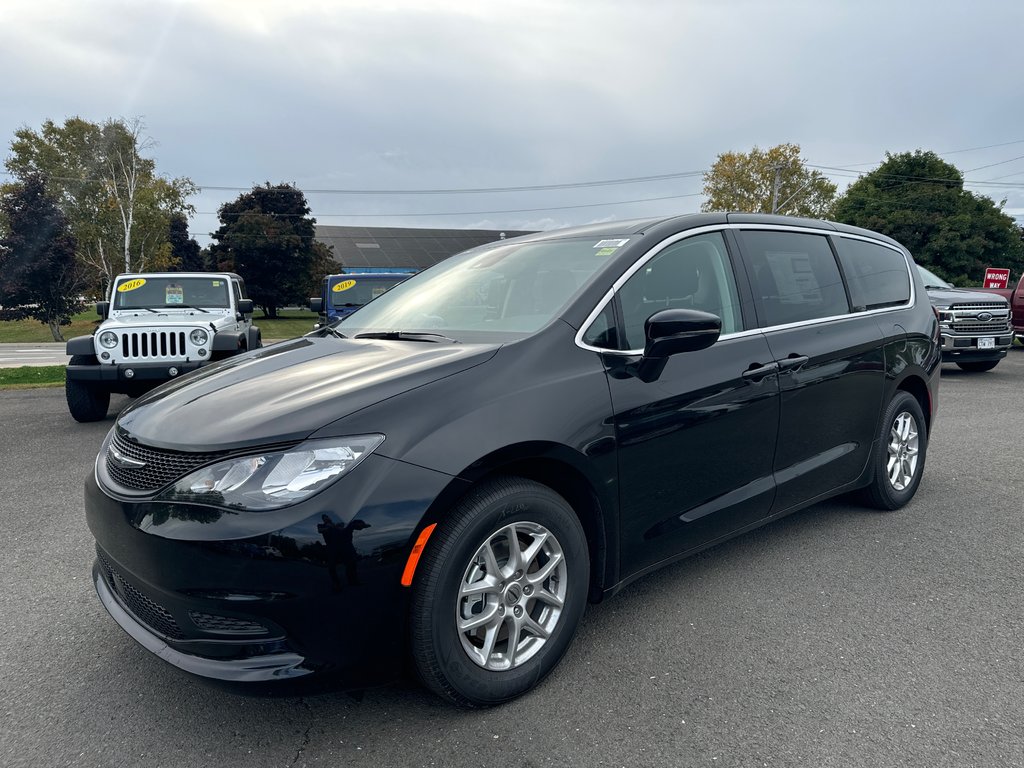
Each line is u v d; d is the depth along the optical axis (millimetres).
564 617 2520
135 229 40031
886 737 2207
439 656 2207
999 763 2078
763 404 3199
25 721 2348
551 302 2857
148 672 2652
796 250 3748
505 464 2328
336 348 2992
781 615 3033
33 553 3842
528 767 2100
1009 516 4289
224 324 8383
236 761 2143
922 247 37250
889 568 3518
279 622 2053
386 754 2164
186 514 2086
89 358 7648
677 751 2156
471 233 90750
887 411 4121
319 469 2084
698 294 3168
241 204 53531
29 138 41750
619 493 2648
